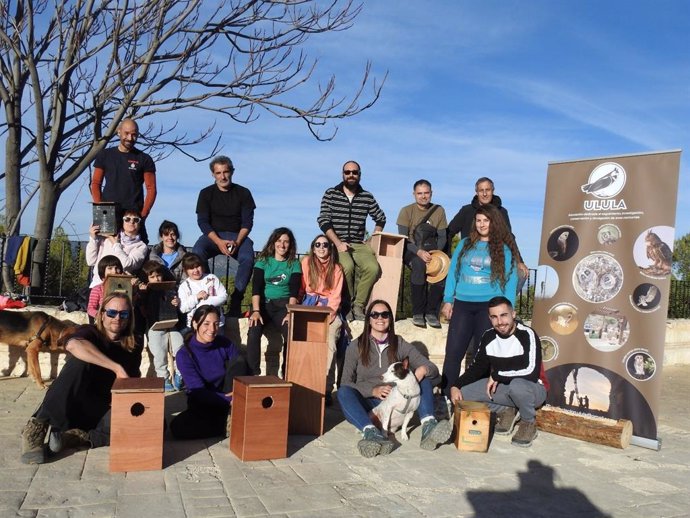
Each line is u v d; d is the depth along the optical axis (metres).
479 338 5.78
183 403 5.97
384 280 7.23
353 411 4.96
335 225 7.26
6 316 6.25
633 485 4.29
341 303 6.59
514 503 3.85
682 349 10.28
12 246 7.48
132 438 4.05
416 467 4.46
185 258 6.31
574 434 5.45
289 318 5.17
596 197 5.82
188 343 4.91
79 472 4.00
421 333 7.50
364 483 4.06
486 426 4.91
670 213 5.37
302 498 3.73
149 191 6.94
